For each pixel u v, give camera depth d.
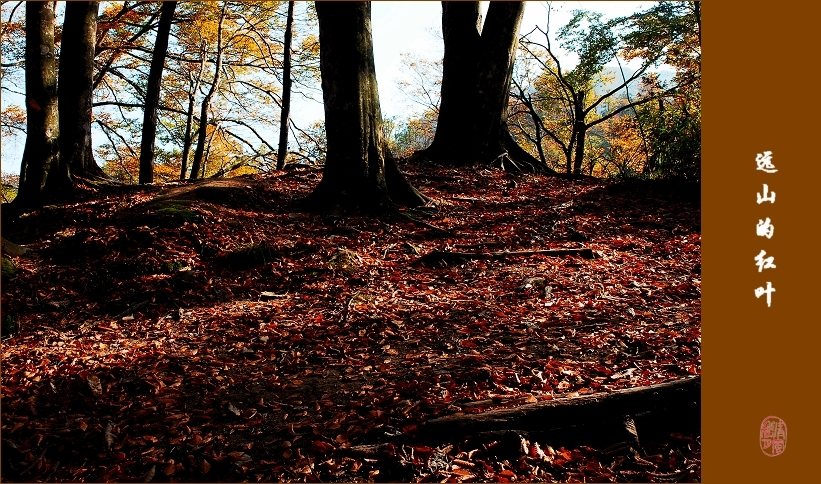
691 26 18.61
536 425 3.58
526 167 14.59
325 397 4.32
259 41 21.66
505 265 7.64
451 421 3.65
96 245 7.84
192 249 7.85
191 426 4.00
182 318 6.21
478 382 4.32
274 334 5.62
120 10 18.56
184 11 19.22
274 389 4.51
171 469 3.52
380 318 5.84
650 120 14.44
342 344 5.29
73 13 11.86
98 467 3.58
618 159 25.12
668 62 20.28
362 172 9.70
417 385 4.30
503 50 14.30
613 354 4.73
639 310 5.84
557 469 3.34
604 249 8.45
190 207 8.89
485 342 5.14
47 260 7.79
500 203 11.23
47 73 10.91
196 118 22.77
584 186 12.85
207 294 6.79
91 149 12.15
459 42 14.52
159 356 5.18
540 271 7.31
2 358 5.23
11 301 6.49
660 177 12.94
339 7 9.31
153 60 14.41
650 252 8.30
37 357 5.23
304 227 8.98
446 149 14.55
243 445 3.76
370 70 9.67
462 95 14.55
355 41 9.41
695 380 3.72
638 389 3.70
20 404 4.29
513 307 6.04
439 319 5.79
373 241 8.63
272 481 3.39
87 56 11.97
